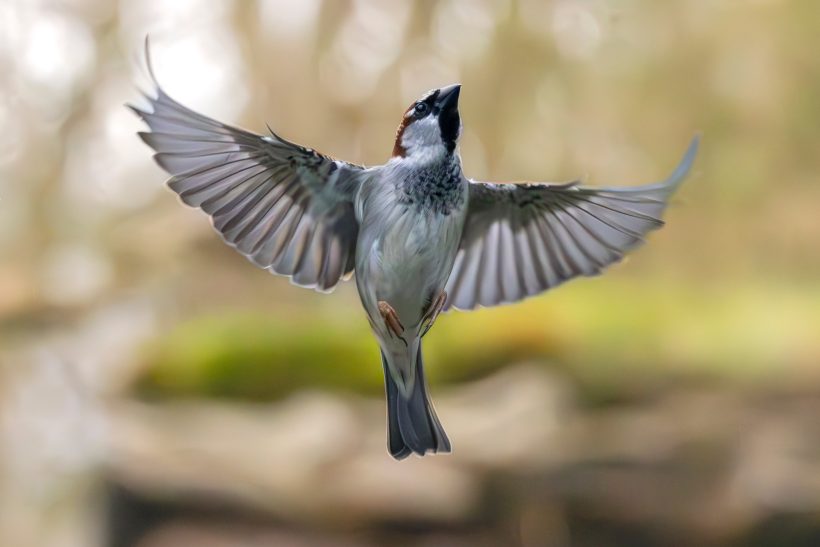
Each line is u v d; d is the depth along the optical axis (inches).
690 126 573.0
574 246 211.2
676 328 516.4
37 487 472.1
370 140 584.7
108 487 446.9
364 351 519.8
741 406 449.7
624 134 577.6
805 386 458.0
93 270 586.2
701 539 406.3
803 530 398.9
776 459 416.5
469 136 582.2
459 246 213.2
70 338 557.3
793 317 527.8
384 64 584.4
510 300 214.1
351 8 581.3
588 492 414.9
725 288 575.8
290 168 189.0
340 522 422.3
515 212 209.2
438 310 194.1
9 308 559.5
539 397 466.6
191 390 514.0
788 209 571.8
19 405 507.5
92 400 507.8
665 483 416.2
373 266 191.3
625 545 410.0
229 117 595.8
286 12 589.0
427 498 419.2
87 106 565.3
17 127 561.0
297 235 196.9
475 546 413.4
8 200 569.0
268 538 420.5
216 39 588.1
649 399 465.7
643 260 595.2
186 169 182.7
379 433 463.8
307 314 569.6
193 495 432.5
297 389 508.7
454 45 582.2
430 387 505.0
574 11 573.3
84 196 583.8
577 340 501.4
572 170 576.1
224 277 603.2
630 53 574.2
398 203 190.9
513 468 422.3
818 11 558.6
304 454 444.1
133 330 563.5
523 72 576.7
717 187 575.2
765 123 568.7
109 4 564.4
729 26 565.3
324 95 586.2
